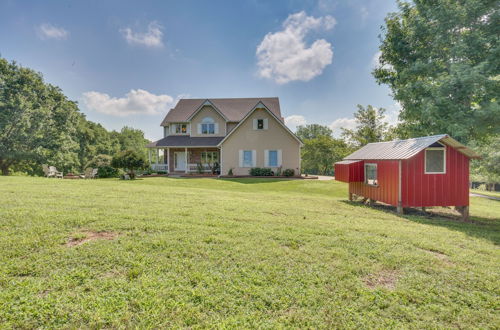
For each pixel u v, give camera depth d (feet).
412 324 8.35
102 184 39.55
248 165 74.49
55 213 18.84
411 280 11.07
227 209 23.54
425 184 28.60
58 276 10.46
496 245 16.65
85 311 8.39
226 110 89.66
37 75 92.17
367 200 36.65
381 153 32.86
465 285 10.80
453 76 33.37
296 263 12.34
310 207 27.76
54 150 94.07
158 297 9.28
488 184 92.38
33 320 7.91
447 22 36.86
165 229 16.53
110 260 11.95
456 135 33.30
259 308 8.93
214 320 8.25
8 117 80.28
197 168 78.95
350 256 13.35
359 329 8.04
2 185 32.63
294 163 73.67
